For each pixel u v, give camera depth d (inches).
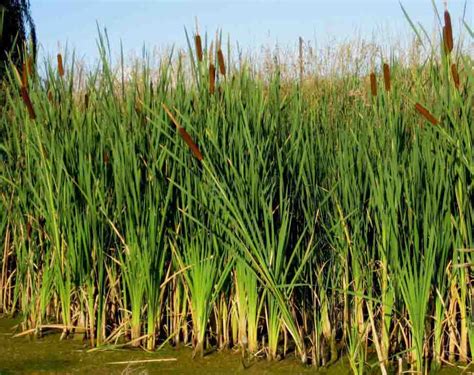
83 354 176.6
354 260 160.1
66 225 183.9
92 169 183.9
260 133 171.5
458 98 148.1
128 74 188.5
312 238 160.4
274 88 183.6
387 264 155.2
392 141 152.2
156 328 181.5
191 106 182.4
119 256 181.3
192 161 172.1
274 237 161.9
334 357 165.8
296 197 174.9
